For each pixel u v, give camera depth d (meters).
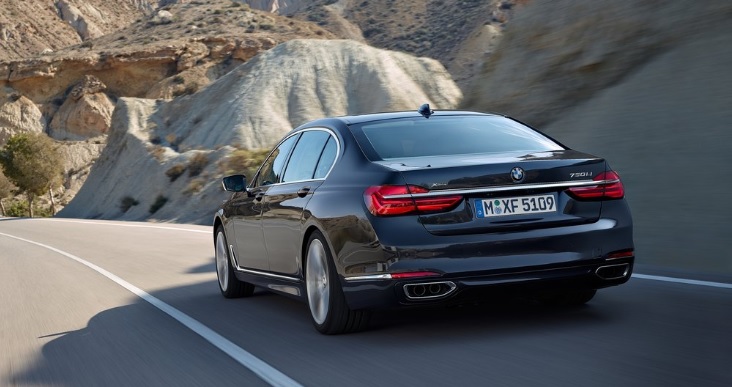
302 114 62.47
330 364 4.91
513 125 6.11
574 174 5.20
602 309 5.99
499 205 5.05
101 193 63.28
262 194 6.98
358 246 5.14
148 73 122.38
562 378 4.16
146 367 5.30
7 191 90.00
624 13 16.47
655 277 7.39
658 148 11.41
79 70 122.38
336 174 5.68
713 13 13.67
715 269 8.28
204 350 5.69
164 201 48.00
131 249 16.81
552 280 5.08
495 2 119.06
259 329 6.35
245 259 7.59
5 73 121.00
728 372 4.07
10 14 184.88
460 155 5.44
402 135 5.79
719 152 10.37
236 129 60.34
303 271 6.07
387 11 141.12
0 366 5.82
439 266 4.93
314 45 69.19
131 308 8.20
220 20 139.50
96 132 118.50
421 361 4.77
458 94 65.56
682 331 5.09
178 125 65.62
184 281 10.29
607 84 15.88
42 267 14.22
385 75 65.31
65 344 6.45
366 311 5.46
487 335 5.34
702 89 11.88
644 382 3.98
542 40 18.75
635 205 10.48
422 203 4.98
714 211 9.31
